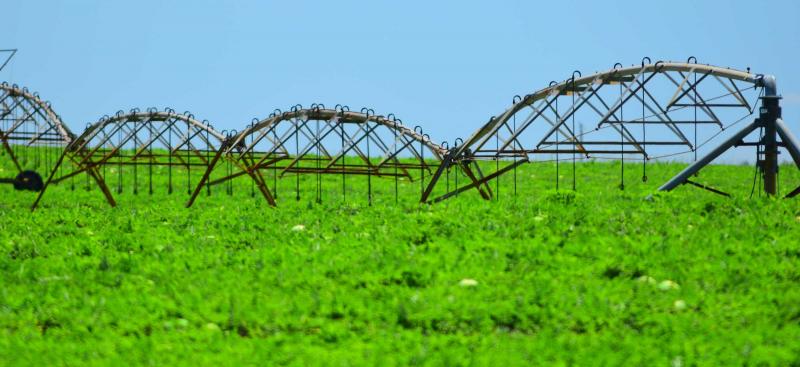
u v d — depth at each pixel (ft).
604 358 76.79
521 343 82.17
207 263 125.49
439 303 94.02
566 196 172.14
